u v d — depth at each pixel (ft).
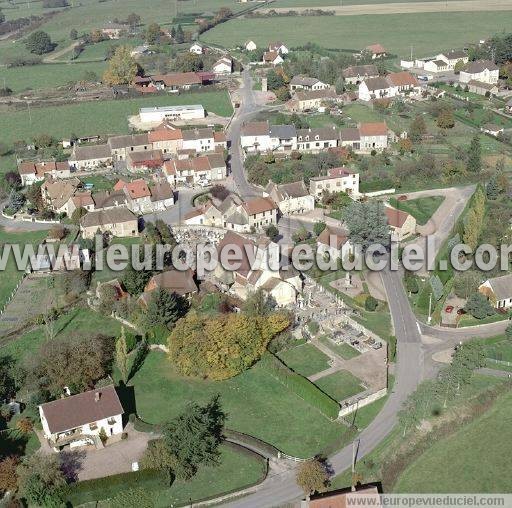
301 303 546.26
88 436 407.85
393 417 424.46
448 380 432.25
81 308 549.54
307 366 475.72
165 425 408.46
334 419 423.64
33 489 360.89
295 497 366.02
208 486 377.50
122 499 362.53
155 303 498.28
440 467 389.19
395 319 526.16
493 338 494.59
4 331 519.60
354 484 369.50
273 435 412.57
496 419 425.28
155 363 483.10
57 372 447.01
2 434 416.05
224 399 445.37
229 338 459.73
